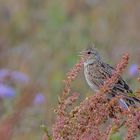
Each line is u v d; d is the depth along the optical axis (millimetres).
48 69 16844
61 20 18594
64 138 7129
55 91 14766
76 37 18031
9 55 17844
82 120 7105
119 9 19531
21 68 16703
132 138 6812
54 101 13945
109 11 19469
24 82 15008
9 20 19891
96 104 7090
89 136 7020
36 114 12359
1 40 19078
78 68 7242
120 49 17125
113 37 18391
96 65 10609
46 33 18344
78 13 19281
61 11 18859
